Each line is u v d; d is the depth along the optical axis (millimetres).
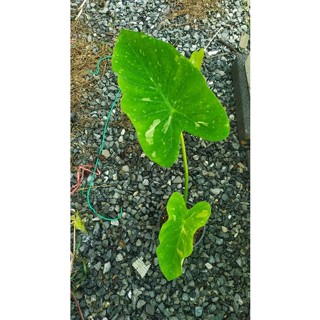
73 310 993
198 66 872
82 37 1186
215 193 1080
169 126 728
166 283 1016
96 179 1087
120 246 1041
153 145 725
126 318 993
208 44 1204
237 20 1230
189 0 1235
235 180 1092
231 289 1015
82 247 1035
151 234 1050
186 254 781
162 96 711
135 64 696
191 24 1219
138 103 708
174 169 1095
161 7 1230
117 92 1149
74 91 1138
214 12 1231
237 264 1031
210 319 996
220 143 1114
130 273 1022
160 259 790
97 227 1054
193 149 1109
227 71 1181
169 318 996
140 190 1082
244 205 1073
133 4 1227
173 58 685
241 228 1058
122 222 1059
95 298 1004
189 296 1008
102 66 1169
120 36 685
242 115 1098
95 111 1131
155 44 682
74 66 1155
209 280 1020
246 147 1114
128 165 1099
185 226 792
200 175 1092
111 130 1120
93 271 1021
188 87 699
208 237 1049
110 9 1215
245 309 1004
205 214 789
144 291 1011
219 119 709
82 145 1104
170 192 1080
